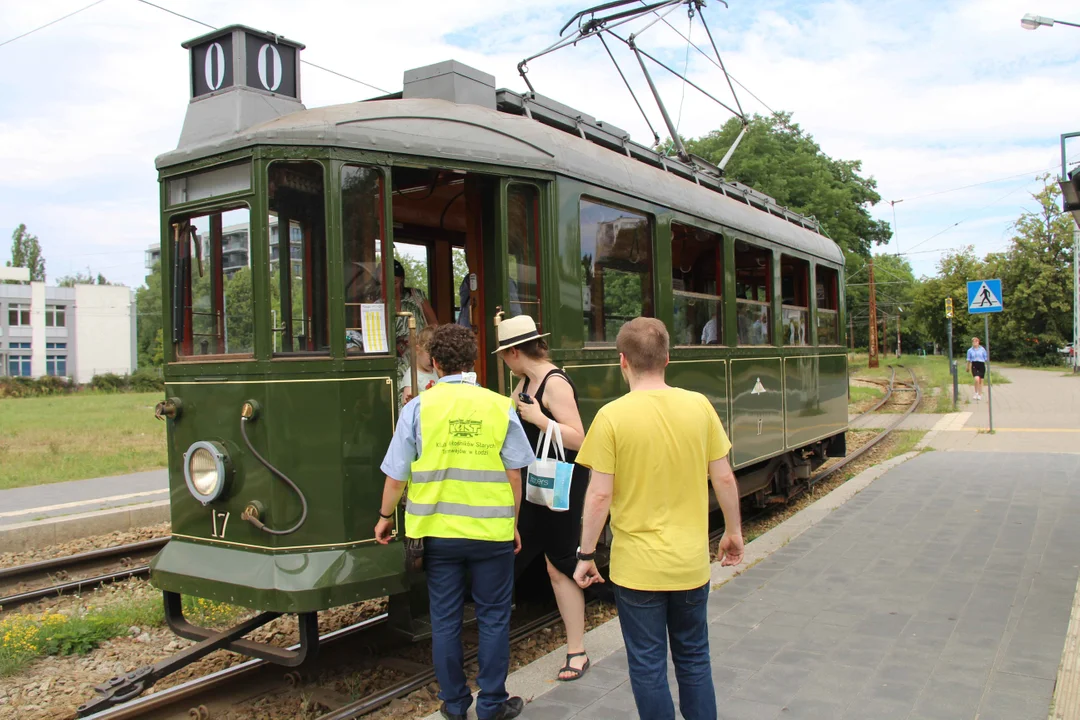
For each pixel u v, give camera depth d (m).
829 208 37.09
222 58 4.59
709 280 7.34
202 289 4.45
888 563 6.02
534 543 4.39
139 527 8.80
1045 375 32.59
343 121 4.30
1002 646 4.31
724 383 7.31
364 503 4.20
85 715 3.97
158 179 4.61
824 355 10.26
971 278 50.66
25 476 11.48
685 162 8.27
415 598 4.38
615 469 3.03
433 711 4.00
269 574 3.98
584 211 5.41
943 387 25.41
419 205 5.84
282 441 4.08
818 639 4.51
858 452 12.76
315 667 4.68
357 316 4.26
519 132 5.09
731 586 5.56
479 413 3.66
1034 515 7.41
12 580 6.71
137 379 53.19
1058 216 44.97
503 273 4.81
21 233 87.25
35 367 61.56
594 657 4.43
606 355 5.54
